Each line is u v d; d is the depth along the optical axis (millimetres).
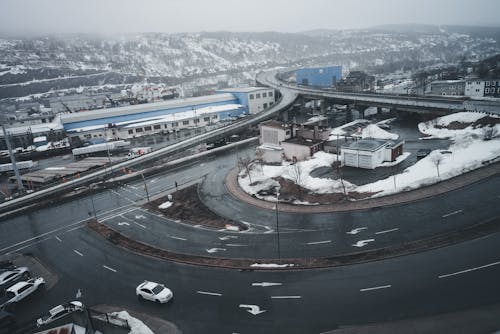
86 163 101625
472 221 43938
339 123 128250
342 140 84375
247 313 33531
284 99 149000
